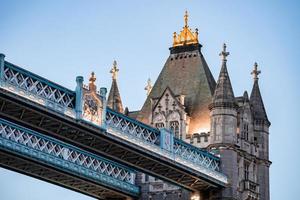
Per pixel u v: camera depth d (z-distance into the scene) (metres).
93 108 102.69
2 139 100.62
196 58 141.75
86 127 101.81
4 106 94.75
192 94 137.62
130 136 109.44
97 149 108.88
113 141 107.19
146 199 132.00
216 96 130.88
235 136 129.75
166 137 115.75
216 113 130.12
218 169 127.38
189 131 134.25
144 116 140.00
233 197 126.69
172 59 143.50
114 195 129.25
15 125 102.38
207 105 135.12
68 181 118.06
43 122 99.81
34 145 105.75
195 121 134.50
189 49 142.88
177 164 117.12
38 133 106.38
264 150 139.38
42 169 110.75
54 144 109.69
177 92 138.88
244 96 137.88
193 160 120.94
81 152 115.50
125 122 109.25
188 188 126.06
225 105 130.00
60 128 101.75
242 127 135.38
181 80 140.25
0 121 100.38
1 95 92.00
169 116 136.00
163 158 114.62
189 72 140.50
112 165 124.31
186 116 134.88
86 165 117.12
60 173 112.88
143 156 112.88
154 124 136.75
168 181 122.38
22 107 95.12
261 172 138.25
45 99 96.69
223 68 132.62
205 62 142.50
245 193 132.12
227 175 127.25
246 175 134.88
